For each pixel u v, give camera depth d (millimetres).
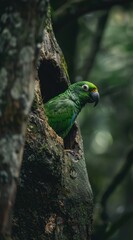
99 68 19062
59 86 9453
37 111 7859
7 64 5004
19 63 5023
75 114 9781
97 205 13727
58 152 7887
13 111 4992
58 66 8938
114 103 22406
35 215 7902
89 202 8695
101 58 19344
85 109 22344
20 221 7824
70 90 10102
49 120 9383
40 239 7980
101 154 24172
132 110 22812
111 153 24125
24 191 7719
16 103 4996
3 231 5020
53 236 8094
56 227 8148
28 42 5059
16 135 5016
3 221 4980
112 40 19344
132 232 22812
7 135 4988
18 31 5031
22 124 5047
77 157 8875
